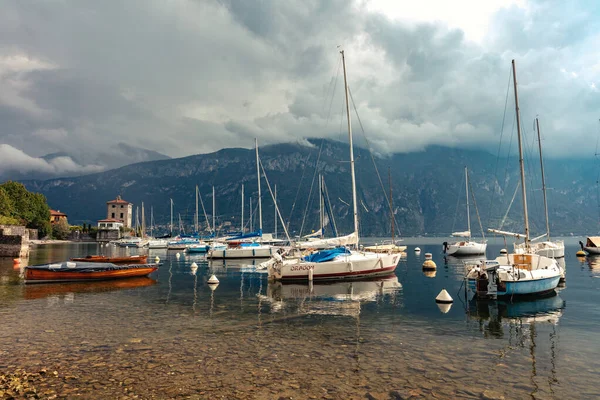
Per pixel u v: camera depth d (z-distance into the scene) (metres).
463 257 58.97
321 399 8.18
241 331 13.97
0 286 25.47
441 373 9.80
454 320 15.87
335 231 58.72
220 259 53.91
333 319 16.02
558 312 17.50
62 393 8.43
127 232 170.88
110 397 8.24
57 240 135.00
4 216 85.25
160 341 12.59
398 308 18.44
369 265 30.30
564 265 42.12
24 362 10.46
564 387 8.97
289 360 10.71
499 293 20.34
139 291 23.92
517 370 10.07
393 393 8.53
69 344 12.19
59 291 23.66
